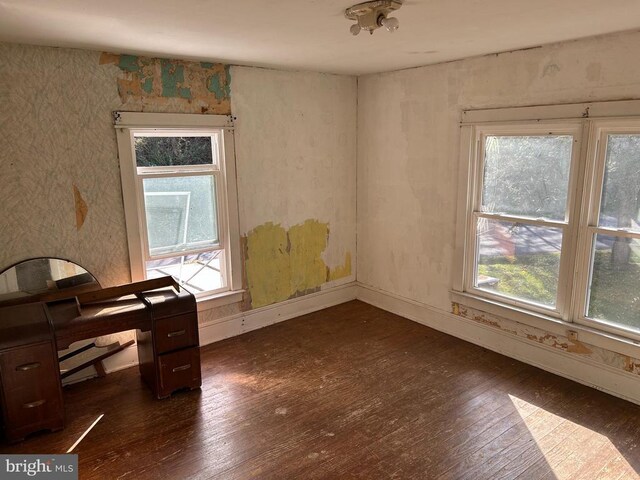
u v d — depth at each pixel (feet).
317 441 9.04
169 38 9.47
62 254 10.99
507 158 12.00
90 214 11.23
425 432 9.27
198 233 13.25
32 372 9.05
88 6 7.08
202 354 12.93
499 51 11.37
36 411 9.18
